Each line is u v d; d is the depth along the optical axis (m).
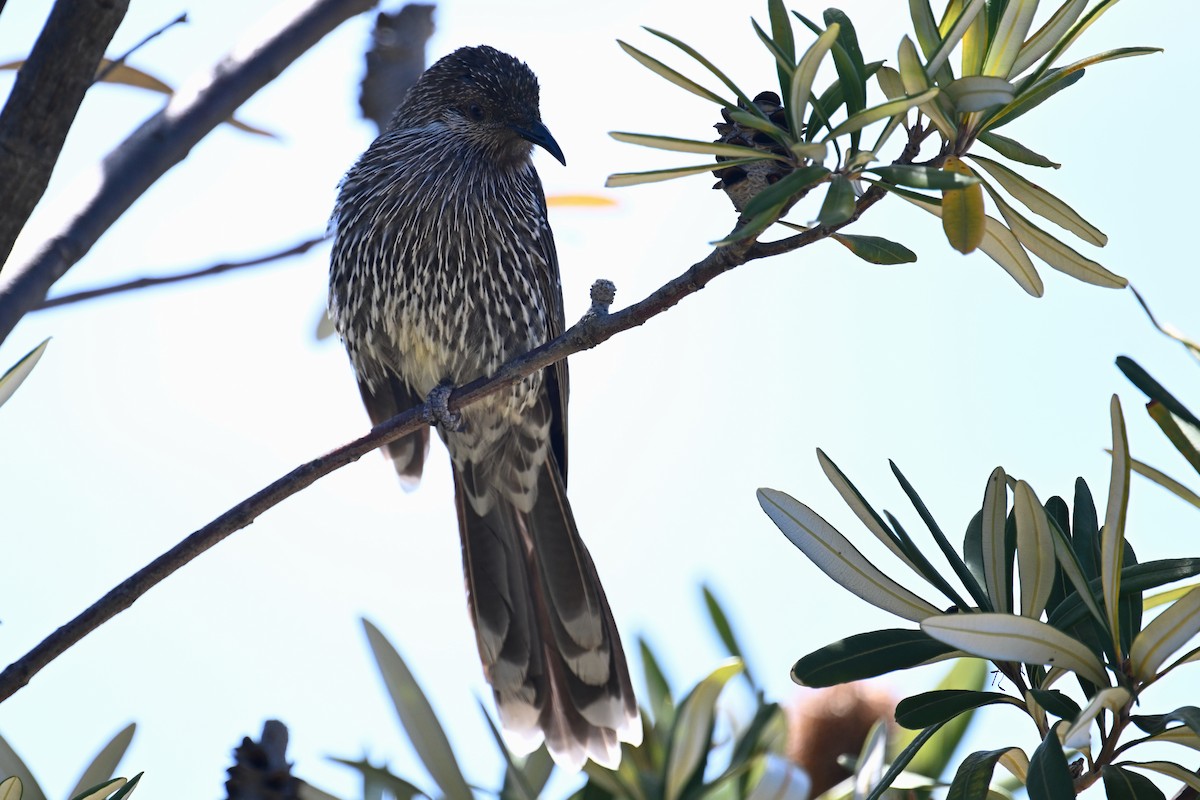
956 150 5.33
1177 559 5.15
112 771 6.54
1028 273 5.48
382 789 6.57
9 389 6.12
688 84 5.09
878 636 5.14
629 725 7.70
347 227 10.54
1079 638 5.16
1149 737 4.89
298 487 6.74
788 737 7.72
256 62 8.17
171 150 7.74
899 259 5.37
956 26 5.02
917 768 7.06
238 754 6.26
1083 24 5.31
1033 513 5.12
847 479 5.38
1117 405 4.75
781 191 4.80
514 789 7.00
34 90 5.61
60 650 6.07
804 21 5.14
